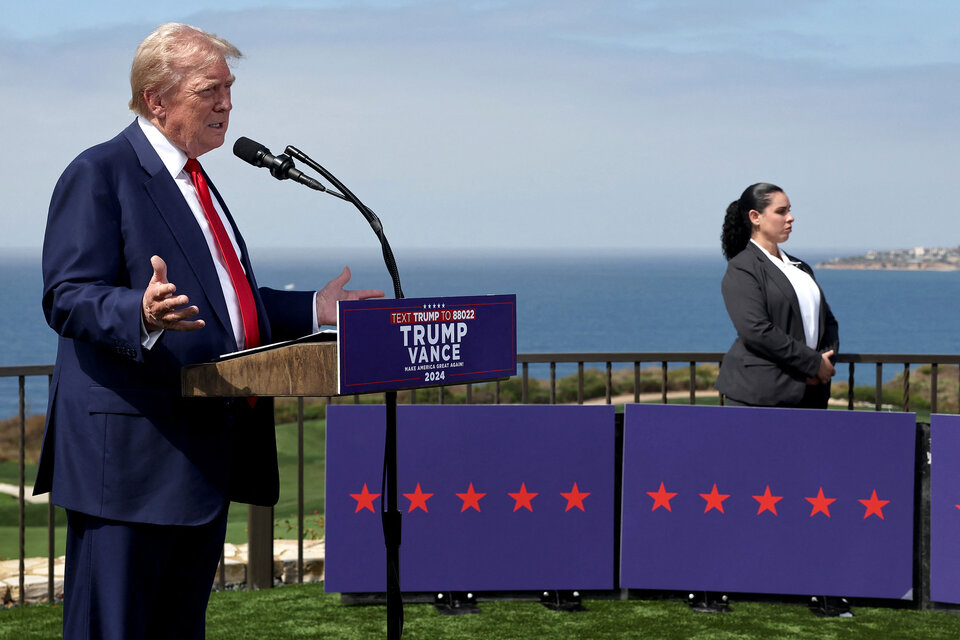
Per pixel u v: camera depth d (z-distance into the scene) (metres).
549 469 3.82
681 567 3.79
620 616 3.71
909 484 3.75
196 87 2.12
